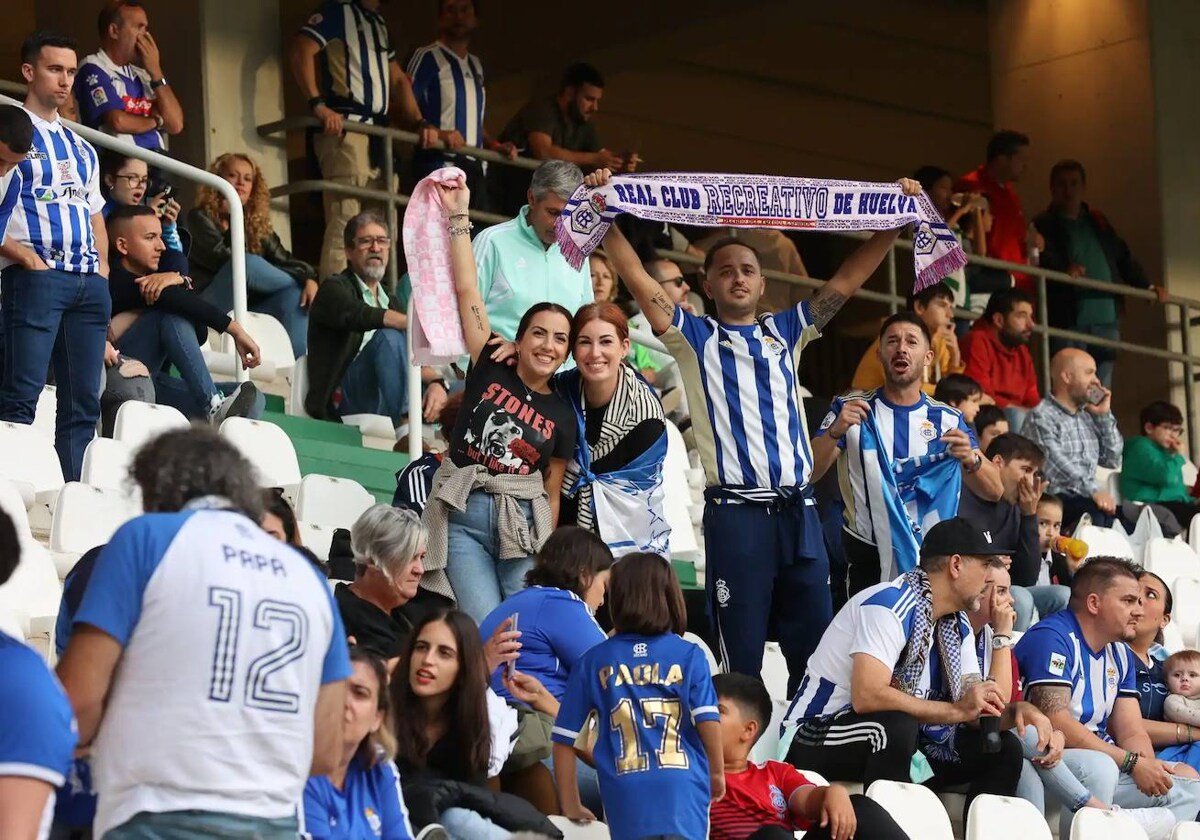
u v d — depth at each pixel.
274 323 31.75
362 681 14.34
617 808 16.47
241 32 37.91
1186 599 31.17
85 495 21.14
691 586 28.47
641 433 21.50
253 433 24.98
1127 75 47.25
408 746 16.56
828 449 23.61
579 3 50.12
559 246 22.91
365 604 18.64
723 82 56.62
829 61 56.84
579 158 38.41
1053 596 26.72
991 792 21.30
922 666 20.70
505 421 20.70
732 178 22.72
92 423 23.38
